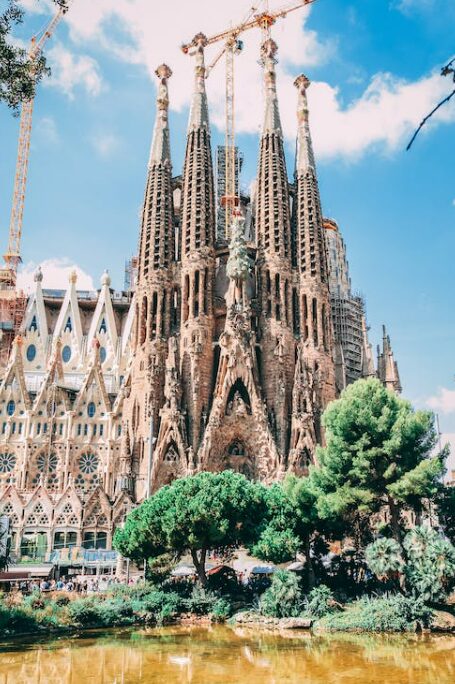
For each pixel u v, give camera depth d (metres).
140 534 58.22
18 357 118.12
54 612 49.72
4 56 29.77
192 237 113.19
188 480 59.72
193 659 39.31
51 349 135.00
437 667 37.06
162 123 123.62
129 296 148.88
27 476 110.44
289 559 57.34
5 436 113.00
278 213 116.69
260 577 67.06
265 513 59.78
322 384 107.50
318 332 111.00
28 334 135.50
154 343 108.00
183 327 109.19
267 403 105.81
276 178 119.00
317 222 118.75
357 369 132.75
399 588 52.78
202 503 55.38
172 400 101.12
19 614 47.53
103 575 74.69
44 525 94.75
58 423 114.81
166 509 57.78
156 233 115.38
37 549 93.06
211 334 109.69
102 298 140.75
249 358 104.38
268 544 55.88
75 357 134.38
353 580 59.72
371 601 52.28
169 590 59.03
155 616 53.12
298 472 97.81
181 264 114.38
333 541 62.47
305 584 59.47
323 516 56.34
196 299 110.62
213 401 103.44
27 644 43.72
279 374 105.94
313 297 113.19
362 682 33.75
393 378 128.12
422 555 50.50
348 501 55.69
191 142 120.50
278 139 122.31
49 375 118.19
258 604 54.66
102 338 137.12
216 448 99.44
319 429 103.56
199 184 116.88
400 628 47.56
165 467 98.12
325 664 37.97
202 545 57.56
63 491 100.44
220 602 55.22
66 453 111.69
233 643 44.38
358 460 56.19
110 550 84.25
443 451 58.41
